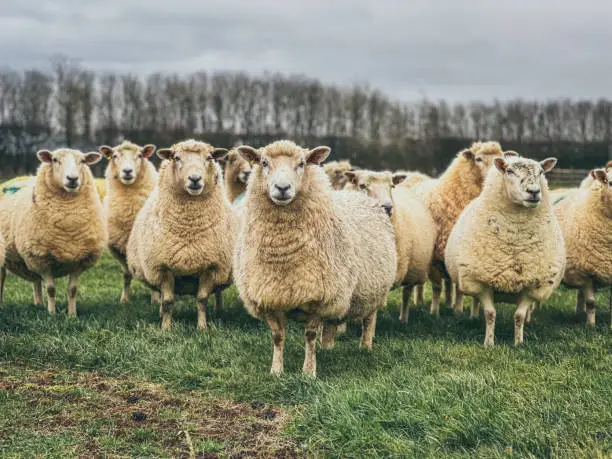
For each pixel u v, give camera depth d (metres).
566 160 50.50
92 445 5.31
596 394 5.97
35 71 54.44
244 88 59.19
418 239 10.21
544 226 8.45
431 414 5.50
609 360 7.39
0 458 5.01
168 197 9.05
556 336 8.86
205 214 9.11
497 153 11.12
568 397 5.95
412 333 9.19
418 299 12.23
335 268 6.86
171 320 9.36
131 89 56.59
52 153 9.78
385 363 7.45
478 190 11.22
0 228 10.66
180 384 6.83
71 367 7.39
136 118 56.03
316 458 5.07
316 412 5.68
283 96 59.47
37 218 9.80
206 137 52.88
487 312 8.76
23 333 8.38
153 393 6.58
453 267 9.48
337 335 9.02
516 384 6.39
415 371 6.89
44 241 9.83
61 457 5.07
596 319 10.34
